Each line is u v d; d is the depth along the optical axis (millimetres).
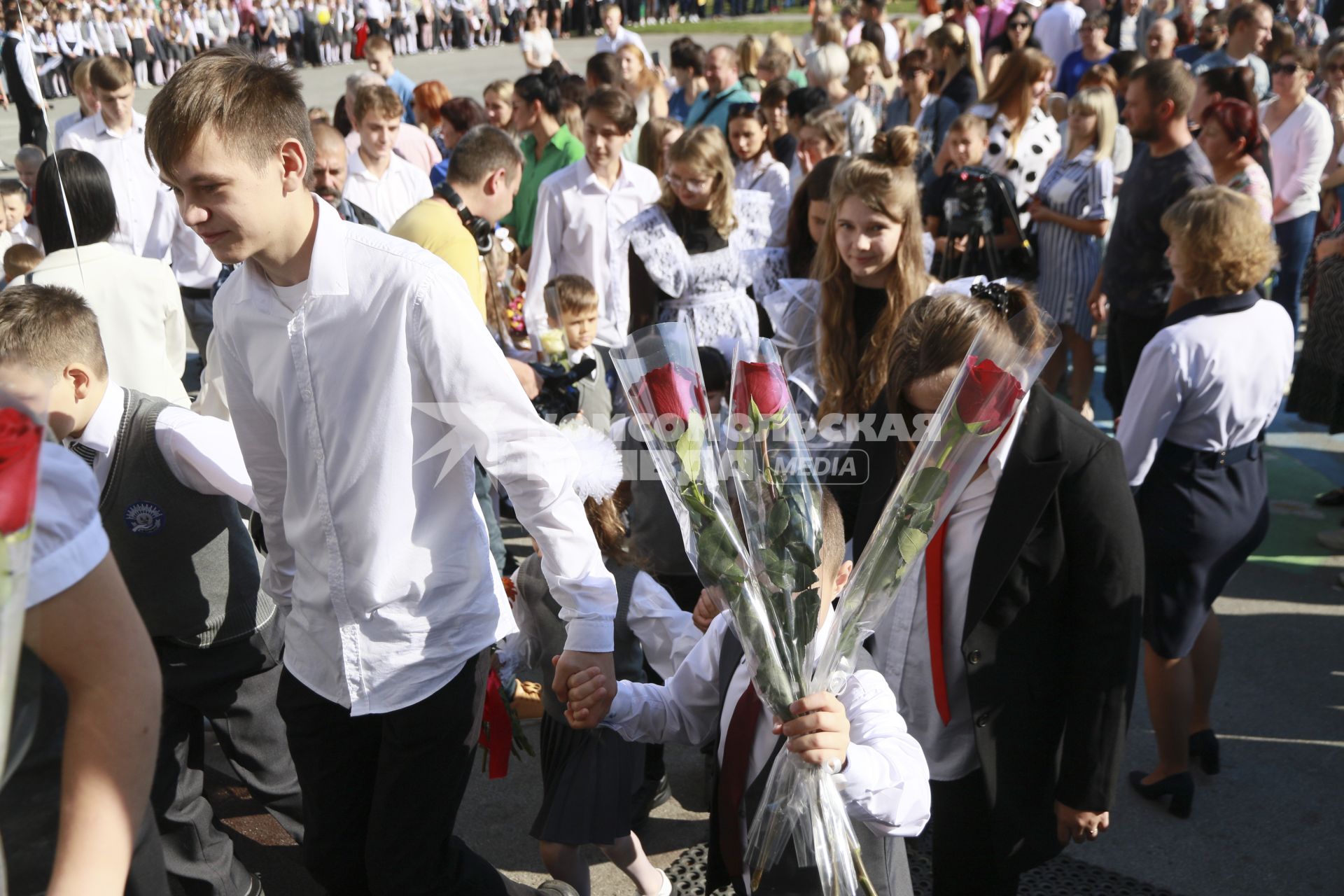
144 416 2328
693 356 1980
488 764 3318
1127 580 2049
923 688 2207
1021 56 6090
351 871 2256
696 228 4641
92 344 2264
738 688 1998
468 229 3891
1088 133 5754
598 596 2127
